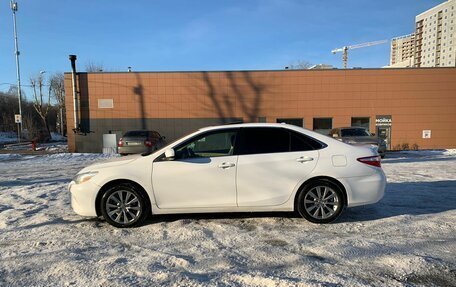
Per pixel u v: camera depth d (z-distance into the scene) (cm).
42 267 380
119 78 2366
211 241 461
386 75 2350
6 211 627
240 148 543
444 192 755
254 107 2378
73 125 2378
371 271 361
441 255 402
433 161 1463
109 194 527
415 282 337
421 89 2352
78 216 591
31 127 5391
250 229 509
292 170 534
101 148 2395
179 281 341
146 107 2381
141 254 418
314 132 563
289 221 548
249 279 344
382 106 2361
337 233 488
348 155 545
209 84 2367
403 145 2366
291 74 2361
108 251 428
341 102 2361
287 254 411
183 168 530
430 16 7869
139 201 526
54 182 956
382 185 550
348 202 538
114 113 2384
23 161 1742
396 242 447
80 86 2370
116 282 340
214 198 532
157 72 2366
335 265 377
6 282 346
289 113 2378
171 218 573
